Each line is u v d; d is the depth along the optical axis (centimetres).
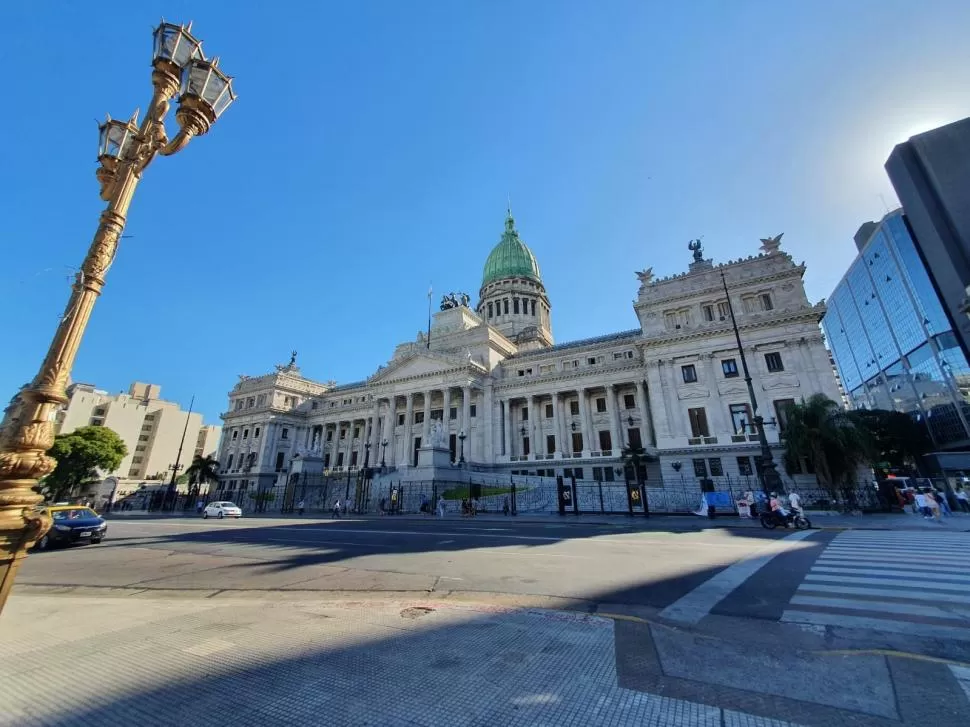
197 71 783
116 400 11606
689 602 919
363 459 8556
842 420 3634
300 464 6378
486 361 7525
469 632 705
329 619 789
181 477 10431
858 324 10406
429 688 505
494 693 492
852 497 3462
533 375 7256
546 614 814
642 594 998
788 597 945
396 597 1016
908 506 3269
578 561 1445
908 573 1152
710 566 1316
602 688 505
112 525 3553
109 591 1182
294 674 544
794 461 3762
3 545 541
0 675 543
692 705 466
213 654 614
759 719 438
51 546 2100
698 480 4766
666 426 5228
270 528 2991
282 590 1130
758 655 611
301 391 10175
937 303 7288
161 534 2722
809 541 1852
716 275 5556
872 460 3491
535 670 554
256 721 435
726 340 5188
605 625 743
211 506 4972
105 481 8181
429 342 8400
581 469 6191
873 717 442
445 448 5391
